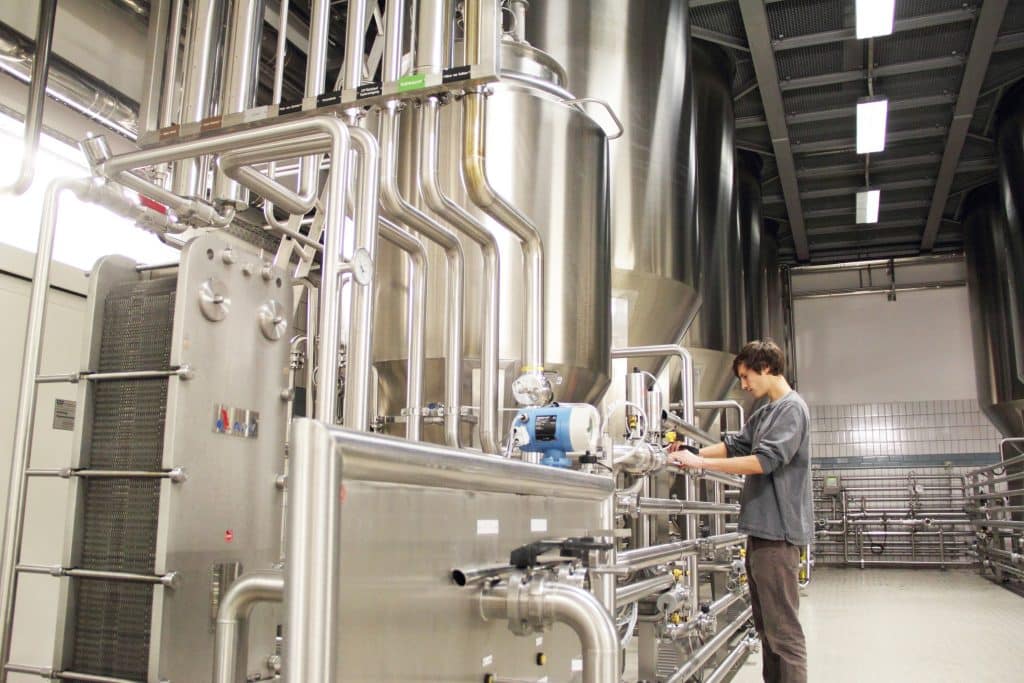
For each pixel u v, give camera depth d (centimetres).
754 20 578
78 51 300
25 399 136
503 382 222
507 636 129
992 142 807
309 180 190
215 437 123
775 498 250
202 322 122
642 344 385
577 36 379
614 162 376
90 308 128
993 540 860
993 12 567
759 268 824
